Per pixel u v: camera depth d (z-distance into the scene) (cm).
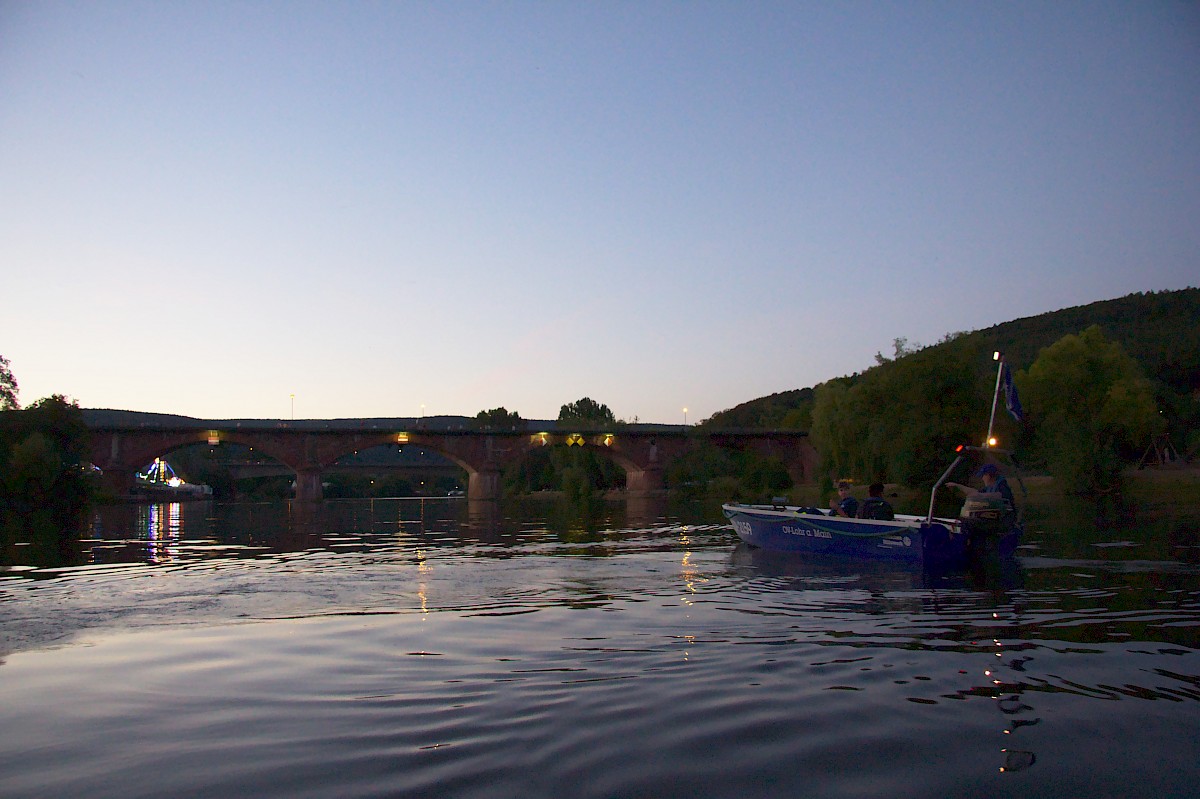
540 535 2548
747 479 7256
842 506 1705
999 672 659
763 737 514
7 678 697
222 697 624
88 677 695
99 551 2116
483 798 430
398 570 1534
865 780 448
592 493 8800
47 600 1162
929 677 647
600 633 850
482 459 9794
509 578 1366
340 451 9544
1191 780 443
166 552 2070
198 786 454
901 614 937
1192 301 14775
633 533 2550
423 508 6194
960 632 823
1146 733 511
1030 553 1519
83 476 6481
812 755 484
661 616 954
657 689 621
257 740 523
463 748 501
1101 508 2977
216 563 1739
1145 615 894
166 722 564
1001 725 530
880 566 1412
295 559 1825
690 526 2920
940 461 4681
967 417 4794
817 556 1593
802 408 10131
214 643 830
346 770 470
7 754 508
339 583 1329
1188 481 4409
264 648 801
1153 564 1334
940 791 434
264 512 5569
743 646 773
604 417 13588
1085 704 570
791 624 888
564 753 490
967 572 1302
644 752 490
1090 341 6203
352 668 708
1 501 5656
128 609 1066
